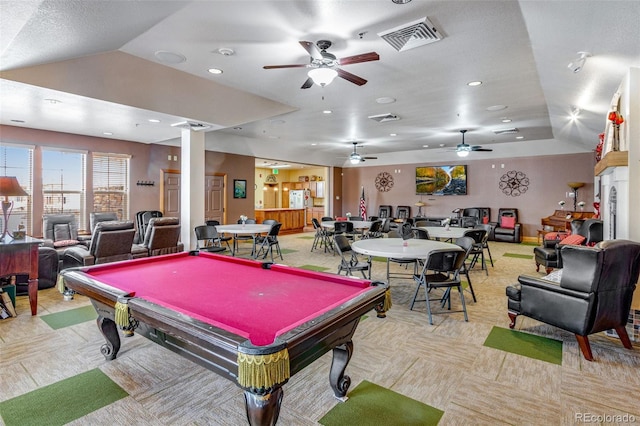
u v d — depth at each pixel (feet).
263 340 4.66
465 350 9.41
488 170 34.14
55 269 15.65
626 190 10.52
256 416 4.54
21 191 13.25
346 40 10.64
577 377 7.97
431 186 37.32
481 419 6.46
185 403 6.93
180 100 15.87
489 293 15.05
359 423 6.34
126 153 24.48
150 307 5.80
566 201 30.22
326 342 5.82
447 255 11.50
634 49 8.93
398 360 8.82
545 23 8.92
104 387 7.49
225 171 30.27
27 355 8.98
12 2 6.57
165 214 26.61
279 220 38.14
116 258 16.47
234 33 10.25
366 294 6.49
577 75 11.99
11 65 10.84
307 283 7.89
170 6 8.45
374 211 41.93
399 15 9.11
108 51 11.97
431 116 20.95
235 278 8.36
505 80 14.37
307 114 20.56
